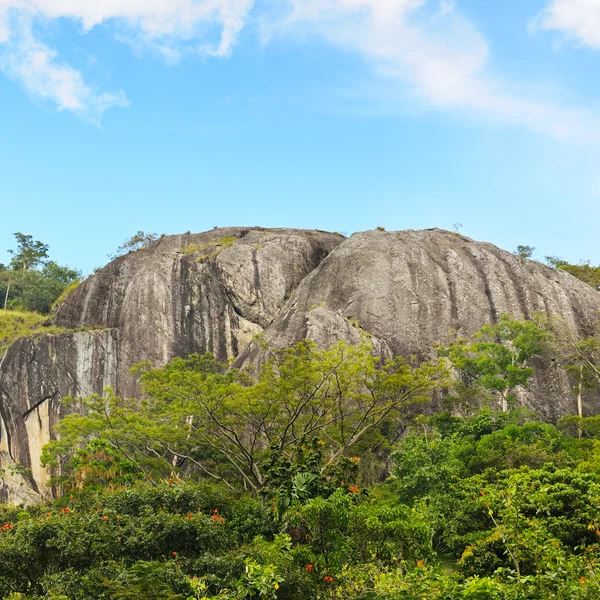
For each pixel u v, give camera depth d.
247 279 57.31
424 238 56.66
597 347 45.25
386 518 19.08
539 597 13.69
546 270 56.25
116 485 30.23
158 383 33.91
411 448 30.23
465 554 21.23
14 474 46.41
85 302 59.81
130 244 66.62
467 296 50.75
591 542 21.77
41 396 50.44
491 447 32.94
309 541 20.19
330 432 34.50
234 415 33.62
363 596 15.93
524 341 42.44
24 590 18.33
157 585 15.85
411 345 47.69
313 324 45.44
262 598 15.32
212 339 54.88
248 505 23.23
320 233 66.75
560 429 38.97
